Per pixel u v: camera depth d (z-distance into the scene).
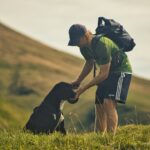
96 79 12.09
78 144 10.89
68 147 10.66
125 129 13.70
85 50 12.66
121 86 12.27
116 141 10.91
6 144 11.03
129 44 12.27
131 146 10.70
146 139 11.23
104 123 12.61
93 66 12.91
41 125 12.44
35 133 12.43
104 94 12.30
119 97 12.23
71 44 12.25
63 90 12.55
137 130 13.09
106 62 12.00
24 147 10.82
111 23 12.37
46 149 10.67
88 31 12.23
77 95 12.45
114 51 12.22
